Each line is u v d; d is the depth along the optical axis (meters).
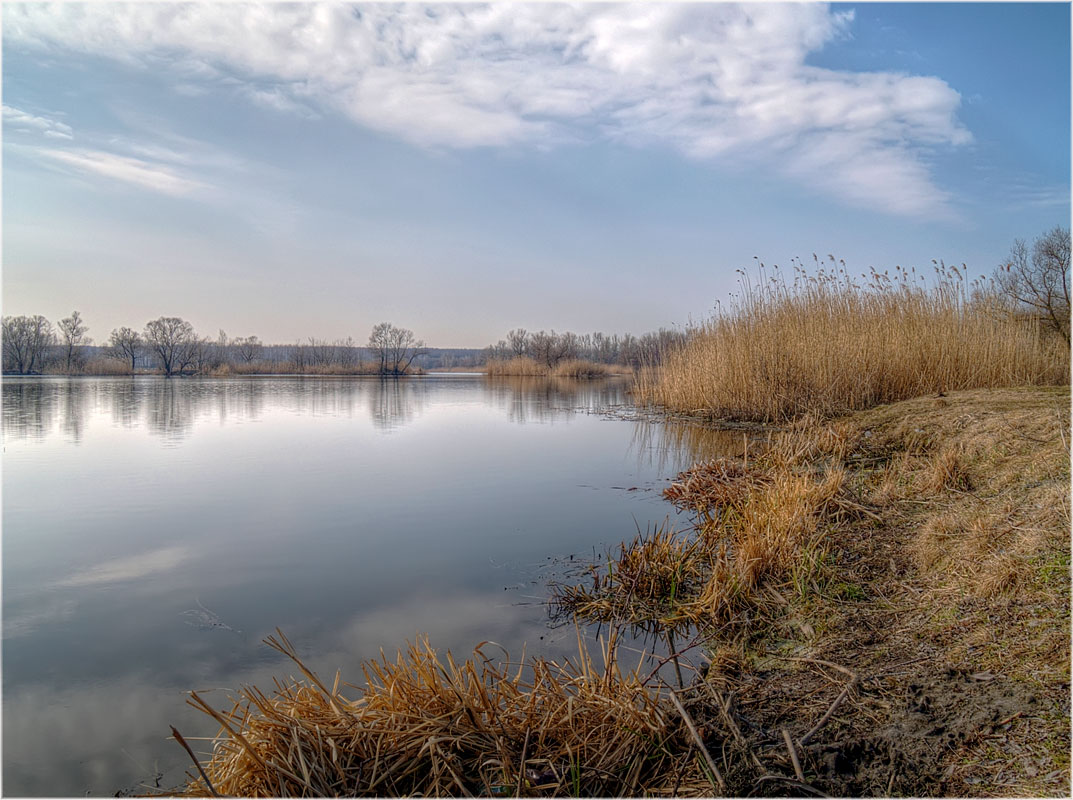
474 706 3.05
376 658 4.03
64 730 3.34
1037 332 13.07
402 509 7.71
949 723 2.76
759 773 2.65
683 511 7.57
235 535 6.66
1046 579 3.72
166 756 3.14
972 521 4.88
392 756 2.79
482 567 5.67
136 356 57.38
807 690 3.32
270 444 13.00
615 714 2.99
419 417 18.30
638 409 20.20
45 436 14.06
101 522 7.14
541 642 4.23
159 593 5.09
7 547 6.27
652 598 4.93
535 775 2.72
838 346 12.80
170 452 11.97
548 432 14.89
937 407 9.02
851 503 6.05
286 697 3.15
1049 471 5.39
